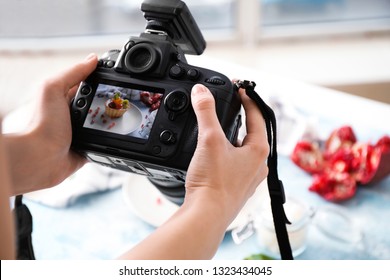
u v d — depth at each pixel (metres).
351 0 1.59
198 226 0.50
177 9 0.65
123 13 1.60
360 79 1.41
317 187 0.82
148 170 0.65
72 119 0.65
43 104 0.66
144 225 0.77
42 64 1.53
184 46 0.72
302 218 0.72
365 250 0.73
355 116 0.97
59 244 0.74
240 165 0.57
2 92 1.39
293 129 0.94
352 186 0.81
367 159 0.83
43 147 0.66
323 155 0.88
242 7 1.53
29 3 1.57
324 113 0.98
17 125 0.95
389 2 1.58
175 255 0.48
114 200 0.82
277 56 1.54
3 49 1.57
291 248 0.68
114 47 1.58
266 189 0.81
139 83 0.63
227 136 0.60
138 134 0.61
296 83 1.05
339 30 1.57
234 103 0.61
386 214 0.78
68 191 0.82
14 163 0.64
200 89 0.58
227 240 0.75
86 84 0.66
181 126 0.59
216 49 1.60
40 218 0.78
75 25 1.61
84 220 0.78
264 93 1.01
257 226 0.74
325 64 1.49
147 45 0.63
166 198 0.78
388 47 1.54
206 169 0.54
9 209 0.31
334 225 0.77
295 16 1.61
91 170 0.87
